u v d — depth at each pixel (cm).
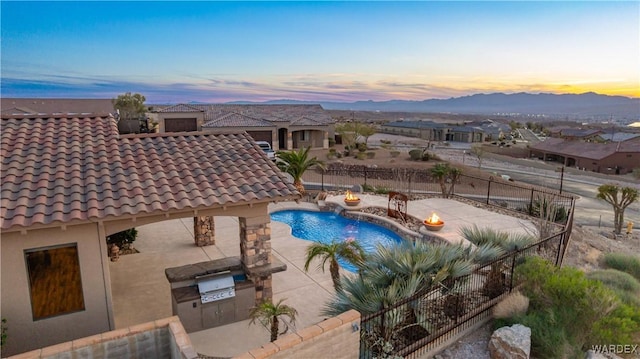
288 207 2166
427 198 2341
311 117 6072
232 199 833
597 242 1788
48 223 662
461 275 827
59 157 859
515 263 1008
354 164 4597
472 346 802
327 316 786
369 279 809
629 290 1097
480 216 1936
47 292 733
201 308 868
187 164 949
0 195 698
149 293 1061
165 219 809
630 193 2588
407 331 774
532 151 7900
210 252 1378
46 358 559
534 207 2069
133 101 7919
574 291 836
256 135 5088
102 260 762
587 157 6525
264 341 838
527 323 813
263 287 953
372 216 1953
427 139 9638
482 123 12775
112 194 767
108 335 607
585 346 808
